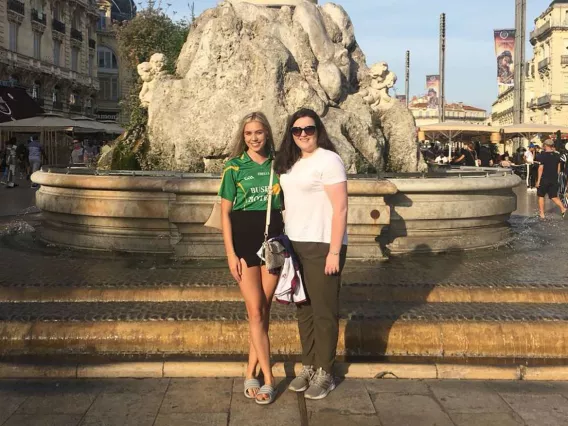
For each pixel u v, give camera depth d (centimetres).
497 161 2623
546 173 1084
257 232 330
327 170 329
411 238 643
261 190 332
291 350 406
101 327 406
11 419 308
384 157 869
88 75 5181
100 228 648
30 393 340
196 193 587
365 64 968
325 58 862
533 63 6341
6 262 587
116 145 891
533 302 471
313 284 337
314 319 341
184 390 344
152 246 629
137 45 2294
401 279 513
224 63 810
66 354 400
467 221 662
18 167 2508
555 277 523
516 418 310
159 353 402
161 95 848
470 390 346
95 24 5372
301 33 852
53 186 676
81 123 2630
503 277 523
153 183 612
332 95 831
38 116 2606
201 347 403
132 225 631
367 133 823
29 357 396
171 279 505
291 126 333
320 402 329
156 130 845
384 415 313
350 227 596
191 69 834
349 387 348
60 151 2997
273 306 448
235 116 777
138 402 328
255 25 855
